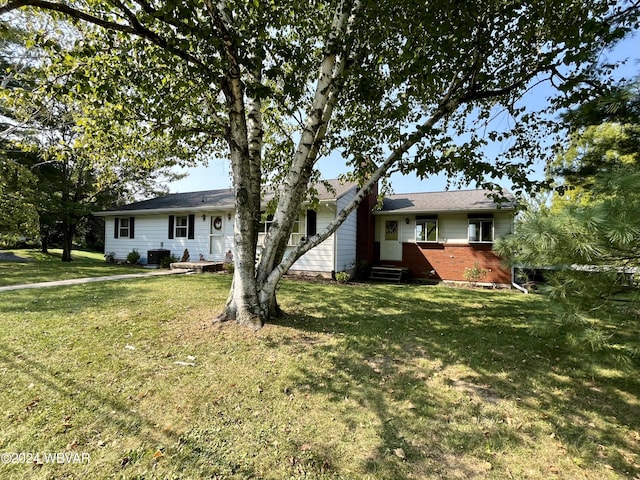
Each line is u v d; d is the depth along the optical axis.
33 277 8.75
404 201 12.77
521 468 1.97
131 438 2.14
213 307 5.33
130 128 4.96
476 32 4.21
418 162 4.23
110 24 3.05
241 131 4.34
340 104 5.30
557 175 4.68
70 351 3.44
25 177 10.43
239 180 4.39
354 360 3.50
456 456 2.07
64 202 13.79
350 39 3.95
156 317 4.71
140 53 4.00
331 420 2.42
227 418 2.40
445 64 4.32
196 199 14.02
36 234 11.29
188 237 13.05
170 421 2.33
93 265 12.80
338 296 7.09
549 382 3.10
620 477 1.90
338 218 4.79
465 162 4.07
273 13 3.50
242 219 4.42
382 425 2.38
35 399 2.54
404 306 6.36
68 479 1.78
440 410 2.59
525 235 2.64
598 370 3.30
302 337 4.11
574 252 2.41
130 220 14.44
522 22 3.88
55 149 5.41
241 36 3.31
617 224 2.07
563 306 2.71
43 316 4.67
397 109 4.64
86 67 3.71
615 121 3.61
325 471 1.92
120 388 2.74
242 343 3.80
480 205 10.45
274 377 3.04
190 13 2.79
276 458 2.01
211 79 3.54
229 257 12.16
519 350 3.93
